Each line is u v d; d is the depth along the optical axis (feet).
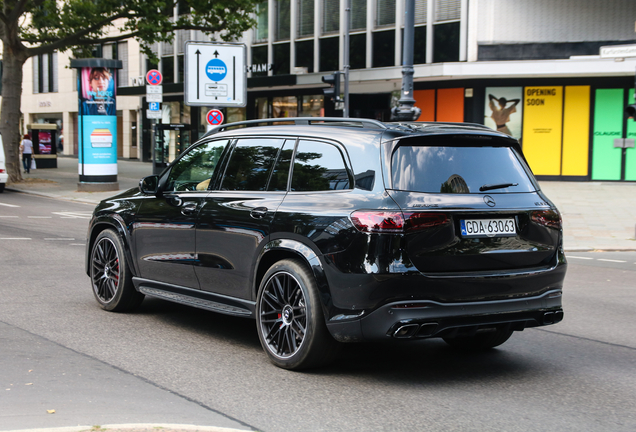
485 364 17.63
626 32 81.92
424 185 15.55
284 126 18.51
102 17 80.64
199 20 82.23
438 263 15.26
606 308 25.07
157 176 21.25
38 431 11.60
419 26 87.51
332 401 14.42
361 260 15.07
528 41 82.99
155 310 23.09
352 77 90.27
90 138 74.59
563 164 86.22
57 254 34.71
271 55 104.88
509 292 15.94
